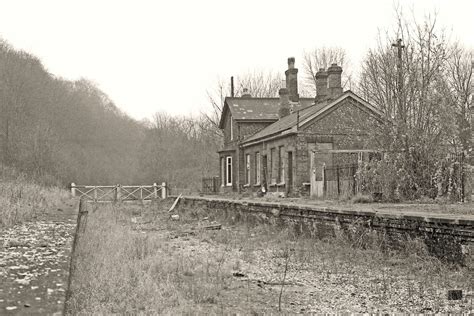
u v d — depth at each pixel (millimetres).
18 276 5133
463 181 17000
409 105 18406
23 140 38000
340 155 26391
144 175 59188
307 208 14633
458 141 17516
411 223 10383
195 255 12094
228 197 29000
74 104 68312
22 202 14688
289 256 11852
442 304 7328
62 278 5055
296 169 26422
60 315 3633
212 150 62438
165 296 7379
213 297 7664
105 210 23547
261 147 32469
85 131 68250
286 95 35906
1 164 32312
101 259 8680
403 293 8070
